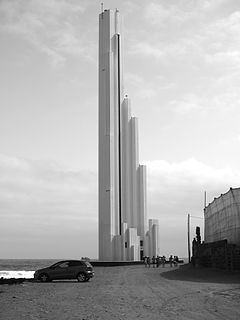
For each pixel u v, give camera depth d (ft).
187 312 52.80
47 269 114.01
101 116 303.07
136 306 59.21
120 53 317.63
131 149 319.27
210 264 170.40
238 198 151.84
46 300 67.92
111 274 147.02
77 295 75.66
